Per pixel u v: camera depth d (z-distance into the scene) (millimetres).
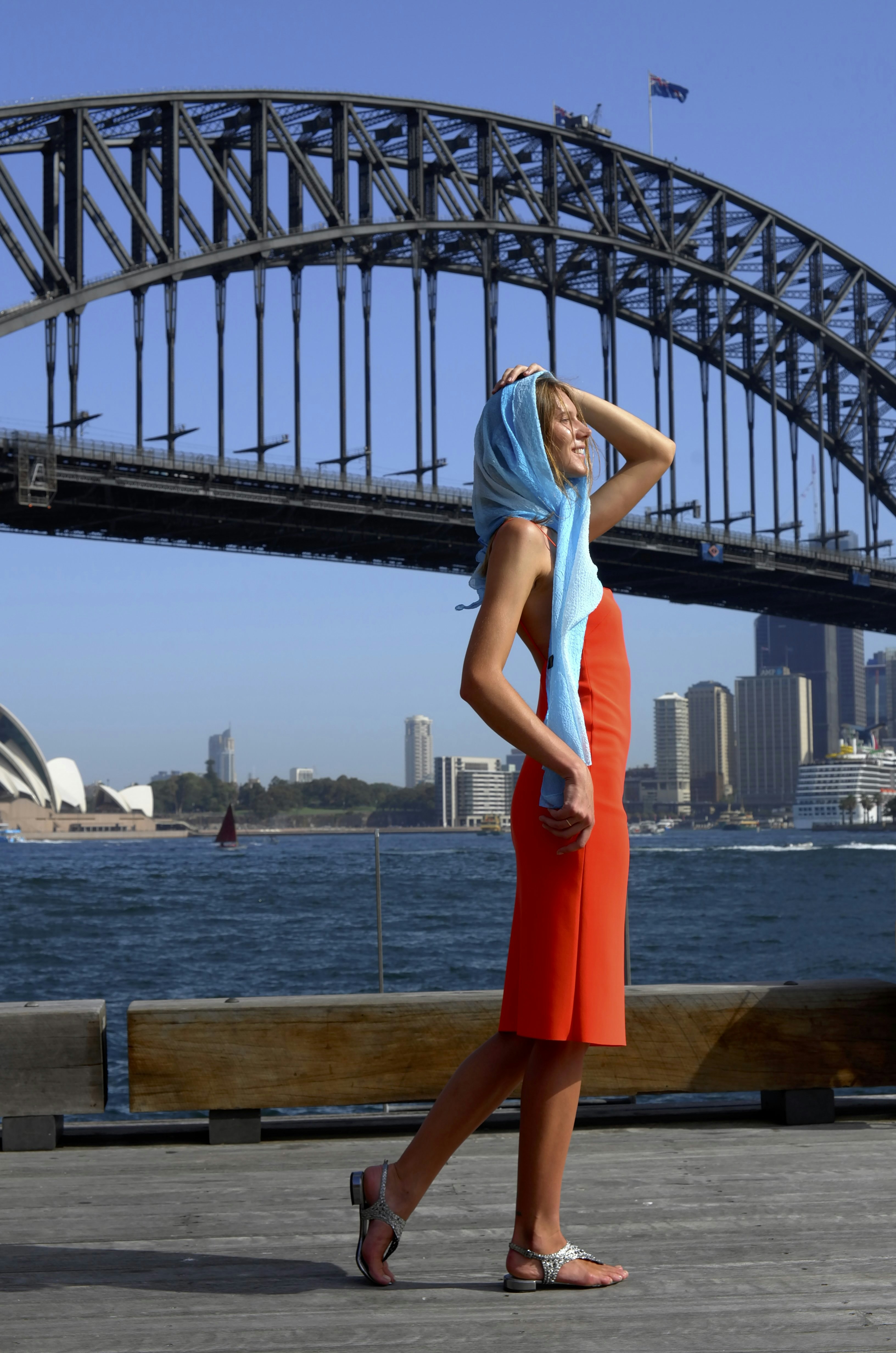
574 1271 2064
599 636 2047
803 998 3359
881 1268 2133
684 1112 3488
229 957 26391
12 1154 3152
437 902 43312
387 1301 2041
